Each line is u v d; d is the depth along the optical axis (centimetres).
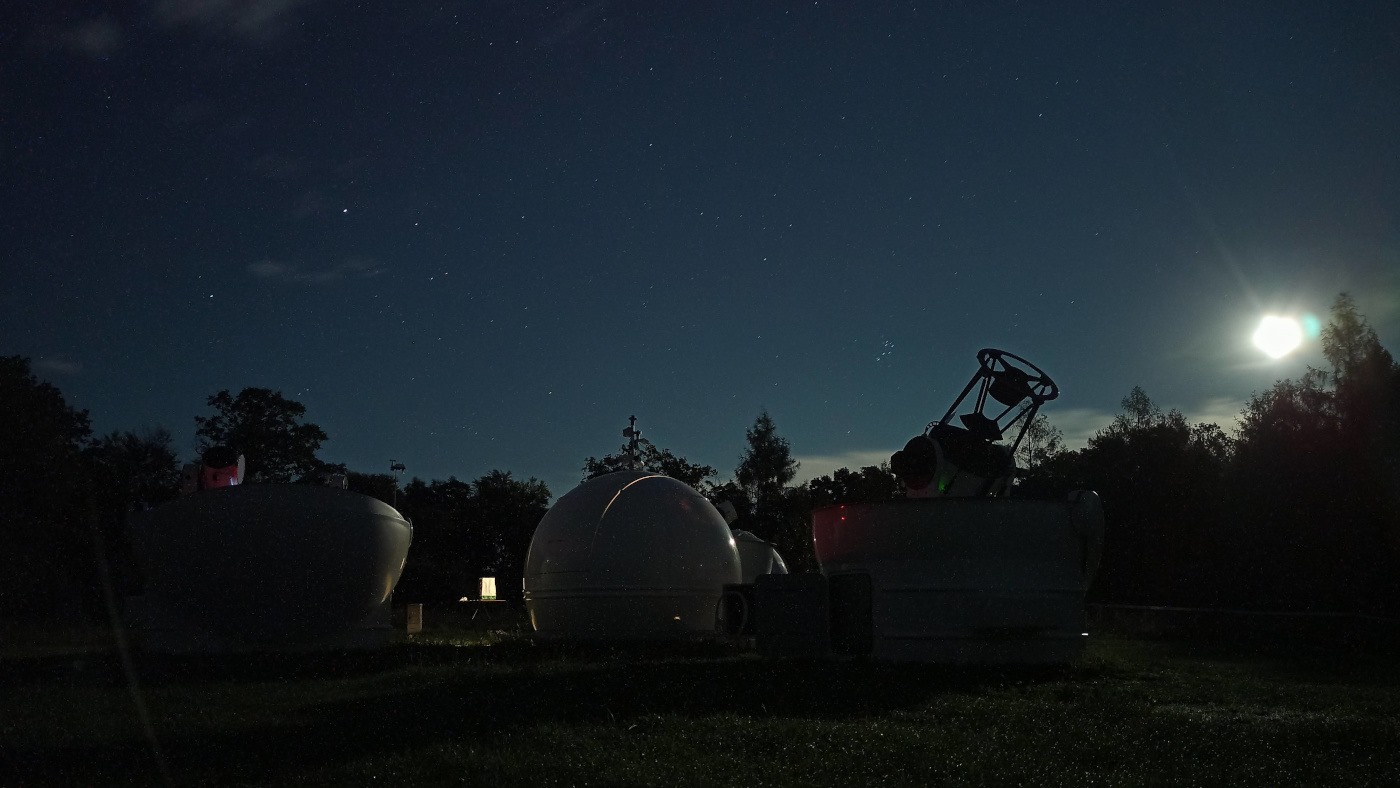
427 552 5978
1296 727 930
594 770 693
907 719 948
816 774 702
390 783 650
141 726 871
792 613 1627
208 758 732
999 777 706
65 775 680
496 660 1515
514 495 6128
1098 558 1577
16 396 3731
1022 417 1702
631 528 2070
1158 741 854
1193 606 3438
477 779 662
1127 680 1337
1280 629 2298
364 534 1770
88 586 3956
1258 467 3183
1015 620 1493
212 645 1706
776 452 6231
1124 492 3722
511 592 5884
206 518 1680
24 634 2436
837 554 1623
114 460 4981
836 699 1059
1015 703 1069
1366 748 848
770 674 1266
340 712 945
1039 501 1530
